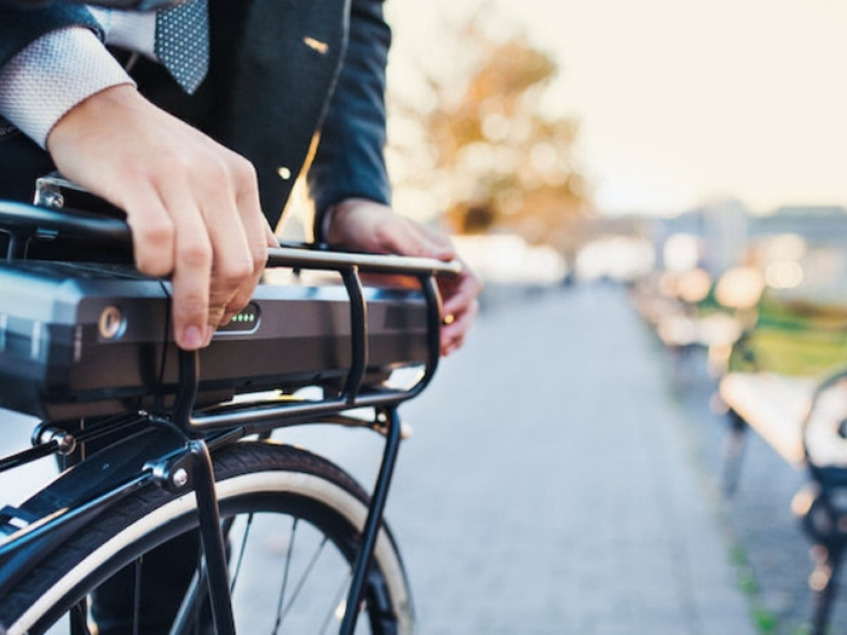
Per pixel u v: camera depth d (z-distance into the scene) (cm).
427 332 111
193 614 110
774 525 510
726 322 1113
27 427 114
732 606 385
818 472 331
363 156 132
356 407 100
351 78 134
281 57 106
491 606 383
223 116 105
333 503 112
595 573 426
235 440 90
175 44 95
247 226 75
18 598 76
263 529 139
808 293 1631
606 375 1252
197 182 70
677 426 838
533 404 953
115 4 68
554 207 3322
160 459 81
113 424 93
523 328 2253
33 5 66
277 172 109
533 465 652
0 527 79
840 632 356
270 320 87
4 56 70
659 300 1691
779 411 438
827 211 2991
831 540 328
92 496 80
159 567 118
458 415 859
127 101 72
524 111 2416
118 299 69
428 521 504
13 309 67
